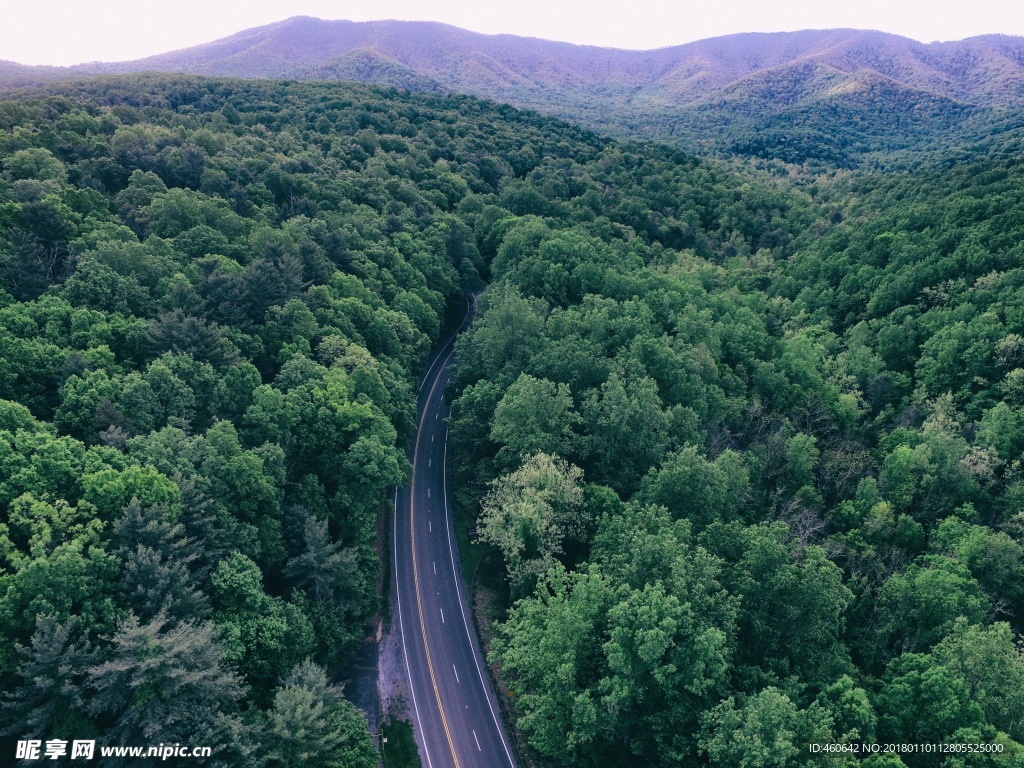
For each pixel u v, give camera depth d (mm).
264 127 189375
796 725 46062
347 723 53250
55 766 42375
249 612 55125
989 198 147500
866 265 145000
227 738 45344
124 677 43812
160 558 50375
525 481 73938
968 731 46688
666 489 73062
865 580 70812
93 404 62938
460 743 62219
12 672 44625
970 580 68438
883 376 115625
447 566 83312
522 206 180875
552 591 71375
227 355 78188
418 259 135625
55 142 125250
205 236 101438
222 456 62750
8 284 78500
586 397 88062
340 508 74938
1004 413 95812
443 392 122500
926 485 88875
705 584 55781
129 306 81688
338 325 96062
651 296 115750
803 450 92000
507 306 102000
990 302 119125
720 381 103688
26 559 45625
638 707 54156
